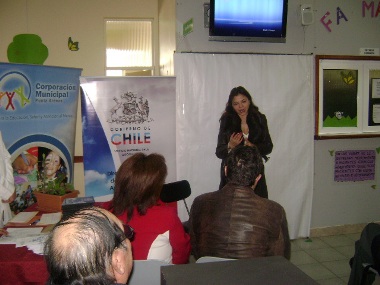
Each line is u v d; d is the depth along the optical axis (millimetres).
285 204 3545
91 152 3176
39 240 1921
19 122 3082
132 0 4855
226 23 3201
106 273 811
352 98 3619
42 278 1705
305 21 3381
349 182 3760
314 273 2979
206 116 3307
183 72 3234
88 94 3123
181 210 3340
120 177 1635
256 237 1508
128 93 3170
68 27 4715
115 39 5062
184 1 3219
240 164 1607
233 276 721
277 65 3389
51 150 3332
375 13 3623
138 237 1590
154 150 3258
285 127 3461
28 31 4625
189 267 761
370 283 1895
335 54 3574
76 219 862
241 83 3336
